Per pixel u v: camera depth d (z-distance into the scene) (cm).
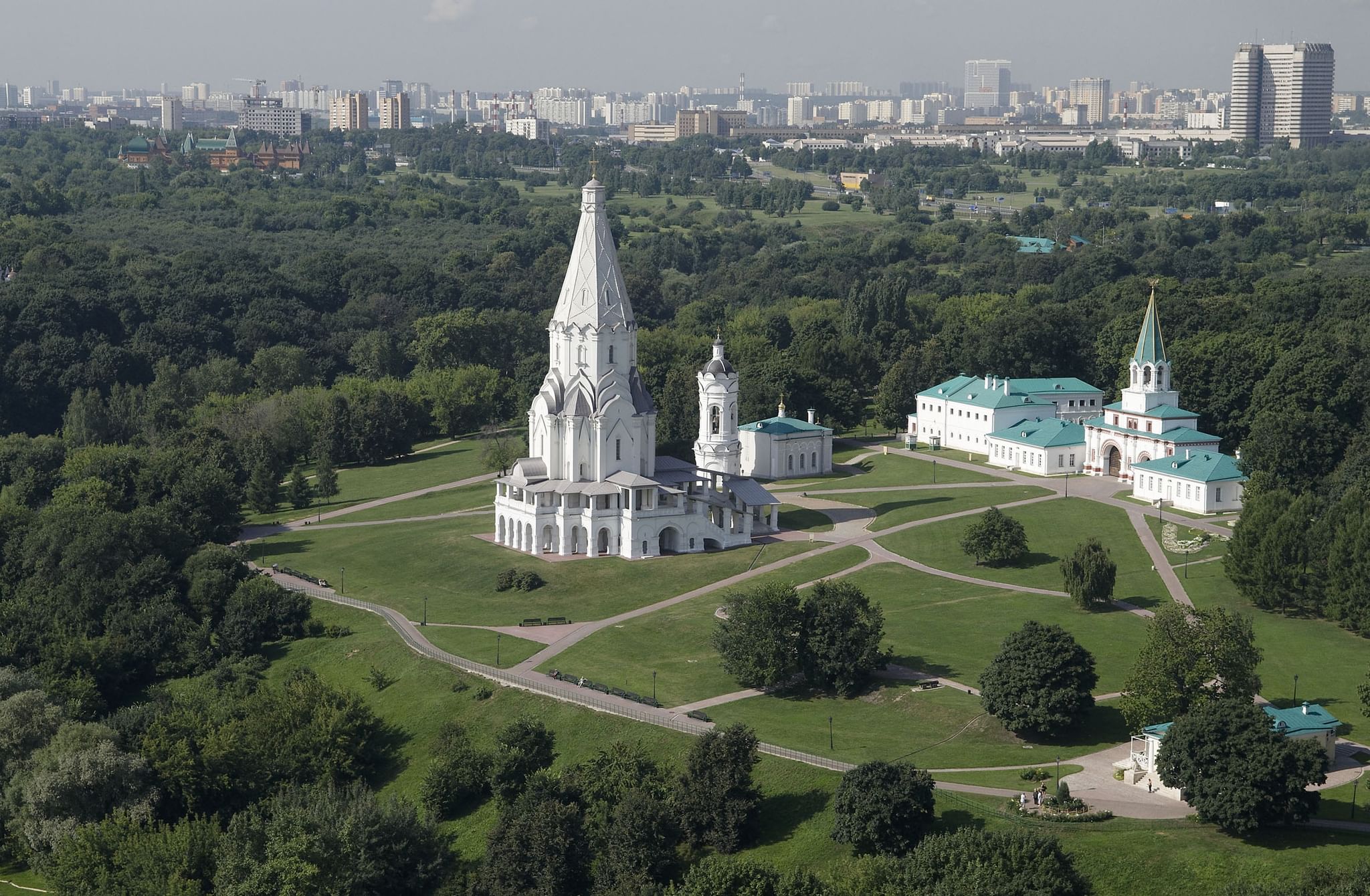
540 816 18538
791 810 18912
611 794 19300
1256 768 16812
